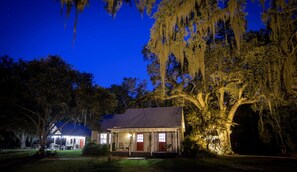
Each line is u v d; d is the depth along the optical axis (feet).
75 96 68.33
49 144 108.58
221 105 74.59
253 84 61.21
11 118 70.13
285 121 72.18
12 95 61.05
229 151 69.36
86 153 69.97
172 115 76.59
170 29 39.01
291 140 71.56
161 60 40.09
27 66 63.16
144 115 80.48
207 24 42.06
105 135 83.97
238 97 72.43
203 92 74.74
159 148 74.18
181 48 41.06
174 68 75.10
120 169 39.78
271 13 42.70
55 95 63.31
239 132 96.22
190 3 38.09
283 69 45.21
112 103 76.13
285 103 62.23
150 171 37.40
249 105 95.04
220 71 65.10
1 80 58.90
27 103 69.21
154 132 75.97
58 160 54.39
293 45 43.39
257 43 59.57
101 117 80.48
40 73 61.67
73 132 109.70
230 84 69.41
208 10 41.47
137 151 72.28
